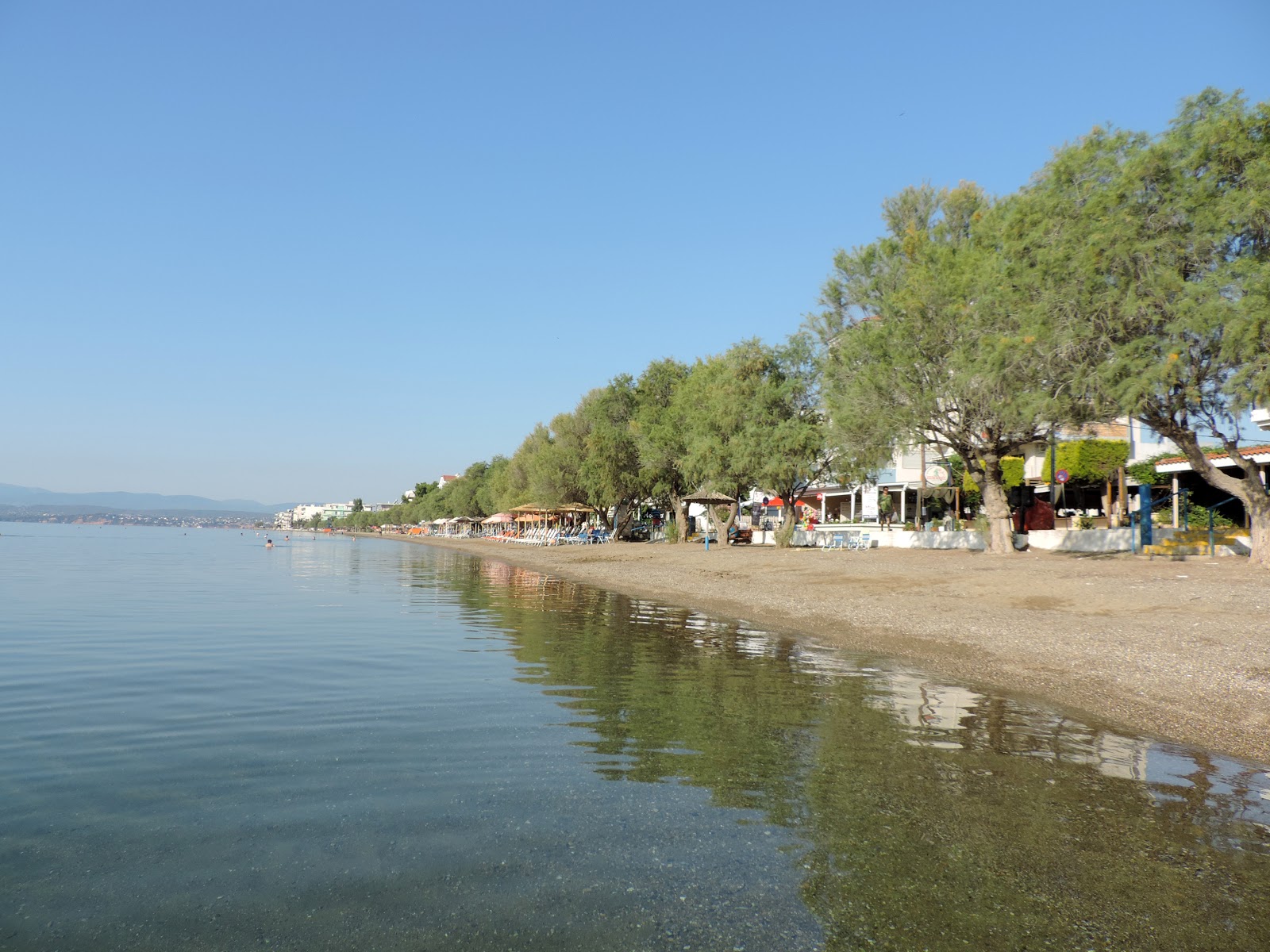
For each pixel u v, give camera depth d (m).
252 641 14.76
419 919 4.31
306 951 3.97
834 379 30.33
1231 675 10.43
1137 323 18.31
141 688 10.34
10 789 6.36
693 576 30.25
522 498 85.69
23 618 18.31
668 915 4.40
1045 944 4.17
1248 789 6.61
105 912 4.36
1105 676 10.97
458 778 6.71
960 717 9.01
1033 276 19.83
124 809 5.94
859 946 4.11
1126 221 17.73
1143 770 7.09
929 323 25.17
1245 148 16.80
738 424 40.59
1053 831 5.68
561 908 4.45
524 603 22.84
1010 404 21.88
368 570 41.03
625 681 10.96
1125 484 31.89
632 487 58.16
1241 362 16.97
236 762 7.14
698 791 6.44
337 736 8.02
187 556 59.81
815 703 9.69
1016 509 35.28
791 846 5.38
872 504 47.72
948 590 20.38
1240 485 19.72
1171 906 4.60
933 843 5.43
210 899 4.53
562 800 6.18
